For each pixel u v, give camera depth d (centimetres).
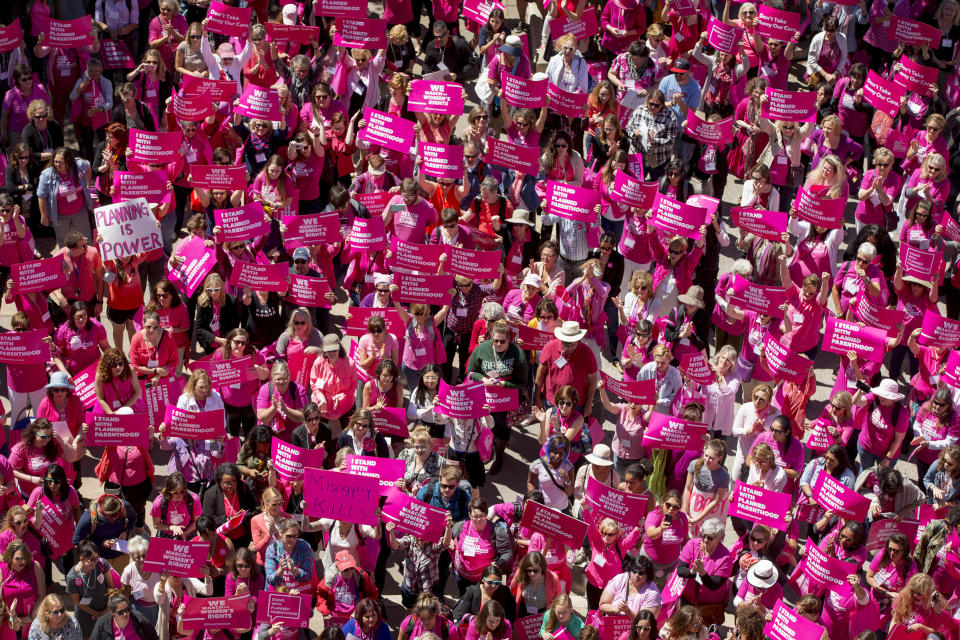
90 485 5041
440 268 5222
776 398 4997
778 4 6481
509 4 7338
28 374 4928
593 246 5516
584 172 5722
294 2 6806
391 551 4912
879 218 5956
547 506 4366
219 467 4488
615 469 4947
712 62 6369
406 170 5891
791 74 7088
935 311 5138
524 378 4919
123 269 5269
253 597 4297
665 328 5053
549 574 4309
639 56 6134
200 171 5419
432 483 4500
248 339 5075
